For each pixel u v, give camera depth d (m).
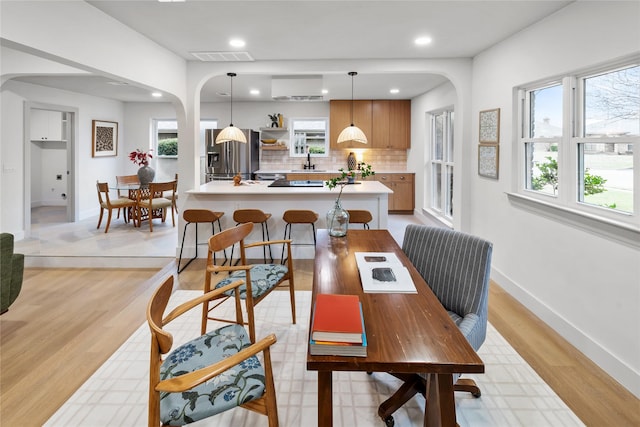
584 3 2.47
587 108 2.63
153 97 7.38
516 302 3.35
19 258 2.89
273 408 1.47
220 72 4.44
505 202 3.58
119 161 8.04
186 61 4.43
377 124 7.76
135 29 3.36
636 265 2.09
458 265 2.04
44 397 2.06
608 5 2.26
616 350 2.23
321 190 4.62
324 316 1.29
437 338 1.28
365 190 4.66
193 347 1.67
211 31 3.39
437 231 2.23
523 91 3.34
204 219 4.11
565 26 2.67
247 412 1.95
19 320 3.00
